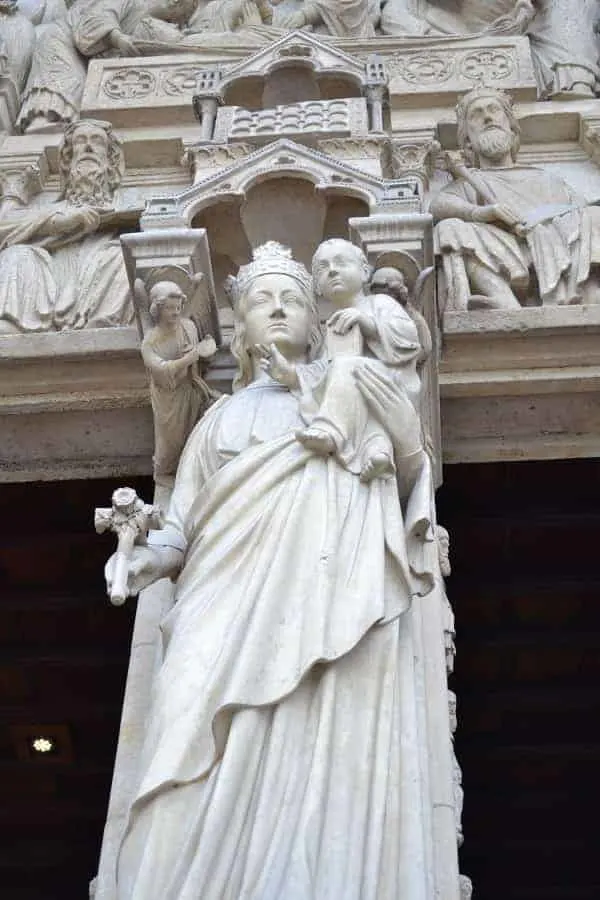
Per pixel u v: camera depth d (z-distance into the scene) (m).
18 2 8.73
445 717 4.85
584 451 6.46
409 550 4.67
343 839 3.97
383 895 3.96
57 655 8.59
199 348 5.79
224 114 6.86
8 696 8.86
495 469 7.84
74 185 7.45
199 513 4.82
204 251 5.82
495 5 8.58
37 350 6.36
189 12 8.71
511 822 9.16
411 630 4.62
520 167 7.33
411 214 5.82
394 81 8.02
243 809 4.04
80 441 6.50
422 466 4.88
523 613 8.42
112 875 4.52
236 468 4.84
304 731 4.20
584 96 7.93
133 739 4.96
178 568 4.77
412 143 7.47
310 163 6.26
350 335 5.20
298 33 7.25
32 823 9.19
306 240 6.36
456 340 6.31
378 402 4.86
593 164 7.69
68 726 8.88
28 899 9.39
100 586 8.38
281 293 5.54
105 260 6.84
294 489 4.70
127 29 8.58
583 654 8.52
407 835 4.12
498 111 7.53
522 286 6.58
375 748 4.22
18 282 6.72
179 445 5.89
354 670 4.34
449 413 6.42
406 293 5.73
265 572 4.49
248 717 4.19
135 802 4.09
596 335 6.33
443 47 8.23
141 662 5.24
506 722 8.84
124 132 7.89
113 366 6.39
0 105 7.99
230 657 4.29
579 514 7.96
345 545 4.53
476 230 6.74
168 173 7.75
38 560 8.27
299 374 5.20
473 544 8.14
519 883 9.38
